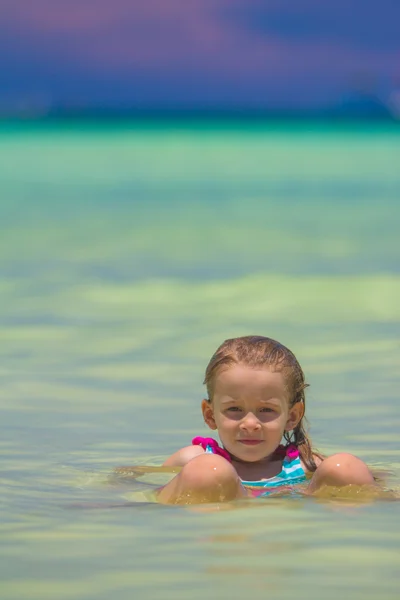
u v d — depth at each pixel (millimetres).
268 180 53062
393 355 12750
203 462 7266
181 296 17438
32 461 8570
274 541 6191
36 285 18766
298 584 5430
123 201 40281
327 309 16062
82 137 131750
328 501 7195
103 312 16016
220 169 63500
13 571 5672
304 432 8531
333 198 41531
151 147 98312
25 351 13250
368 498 7285
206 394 11078
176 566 5730
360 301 16797
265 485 7965
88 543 6195
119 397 10938
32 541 6246
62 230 29141
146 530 6465
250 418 8023
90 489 7699
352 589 5352
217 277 19609
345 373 11805
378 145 105250
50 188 47625
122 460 8633
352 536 6293
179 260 22094
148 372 12062
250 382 8023
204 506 7078
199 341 13766
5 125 190375
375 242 25594
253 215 34156
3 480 7953
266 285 18578
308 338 13812
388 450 8945
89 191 45625
